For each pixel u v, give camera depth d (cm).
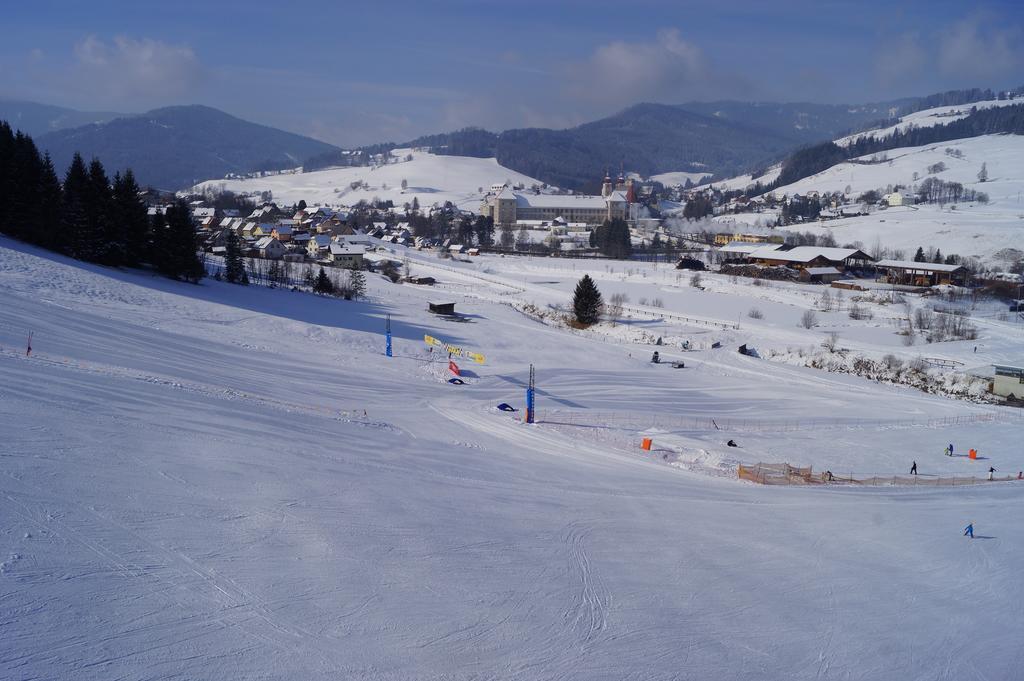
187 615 2058
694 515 3959
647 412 6569
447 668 2069
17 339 4862
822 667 2445
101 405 3847
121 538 2416
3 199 8181
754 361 8831
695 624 2622
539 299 12862
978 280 14500
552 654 2256
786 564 3331
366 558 2678
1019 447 5950
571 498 4028
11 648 1747
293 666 1919
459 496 3728
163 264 8944
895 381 8275
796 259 16700
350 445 4347
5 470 2691
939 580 3303
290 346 7050
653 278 15850
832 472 5166
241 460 3503
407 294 12356
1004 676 2525
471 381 7006
